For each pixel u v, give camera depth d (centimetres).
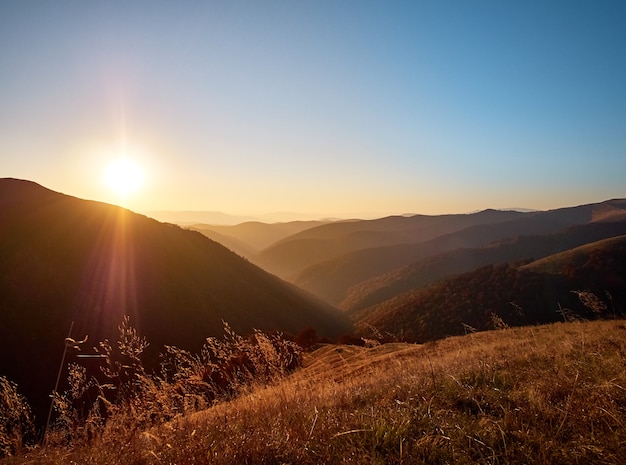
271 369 524
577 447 267
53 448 349
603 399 335
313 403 437
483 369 538
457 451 276
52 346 4203
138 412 371
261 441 303
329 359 925
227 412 396
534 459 257
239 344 525
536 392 393
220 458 282
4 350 3869
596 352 562
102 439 345
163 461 295
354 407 420
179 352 455
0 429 331
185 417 387
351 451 284
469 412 364
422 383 490
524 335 1258
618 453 253
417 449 281
